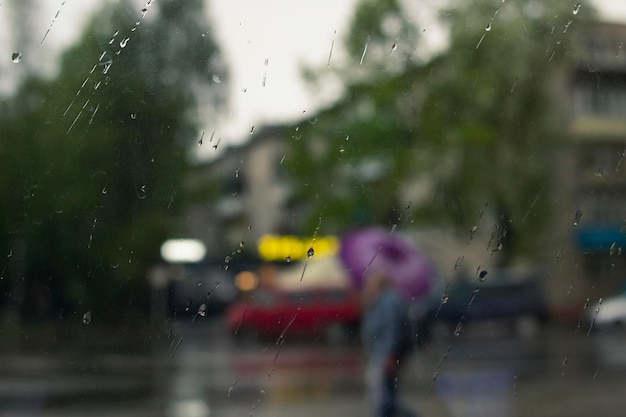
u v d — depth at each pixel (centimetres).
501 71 1355
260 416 682
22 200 686
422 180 1588
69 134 593
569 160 1445
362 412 712
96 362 714
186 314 716
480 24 1327
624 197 1044
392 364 571
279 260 1703
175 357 819
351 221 1558
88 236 640
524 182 1444
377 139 1499
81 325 711
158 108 619
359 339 1214
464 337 1308
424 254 1202
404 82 1413
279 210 1691
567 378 962
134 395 707
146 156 611
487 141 1474
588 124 1458
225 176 877
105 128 593
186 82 644
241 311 1043
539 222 1235
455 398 746
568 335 1342
